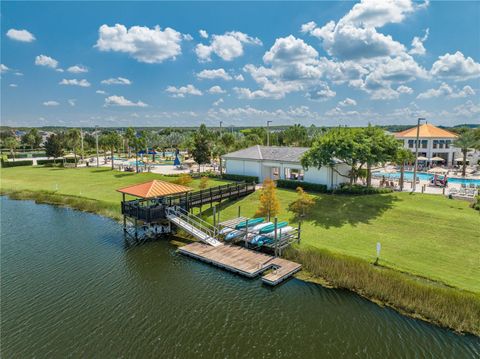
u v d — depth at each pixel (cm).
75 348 1330
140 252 2361
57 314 1573
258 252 2234
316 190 3466
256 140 7488
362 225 2528
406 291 1598
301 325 1466
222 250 2273
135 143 6956
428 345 1327
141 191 2747
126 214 2814
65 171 6312
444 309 1471
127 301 1684
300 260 2048
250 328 1451
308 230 2512
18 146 12400
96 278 1952
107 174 5709
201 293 1759
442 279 1714
